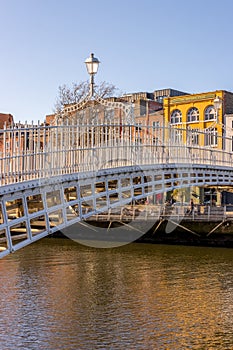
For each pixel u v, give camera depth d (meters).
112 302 23.53
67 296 24.62
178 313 21.98
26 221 17.53
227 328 20.22
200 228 41.41
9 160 16.89
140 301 23.86
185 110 56.44
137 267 31.81
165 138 32.38
